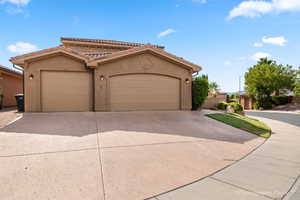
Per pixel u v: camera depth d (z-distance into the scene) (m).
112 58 11.75
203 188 3.35
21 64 10.77
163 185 3.41
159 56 13.19
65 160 4.29
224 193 3.18
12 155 4.46
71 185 3.22
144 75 13.03
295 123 13.89
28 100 11.00
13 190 2.98
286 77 30.02
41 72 11.28
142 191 3.16
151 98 13.15
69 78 11.75
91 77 12.10
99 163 4.22
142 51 12.57
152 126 8.36
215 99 20.61
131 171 3.92
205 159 4.92
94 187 3.20
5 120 8.61
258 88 32.28
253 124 11.34
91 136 6.35
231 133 8.28
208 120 10.70
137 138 6.41
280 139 7.98
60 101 11.59
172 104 13.69
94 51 17.75
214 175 3.96
